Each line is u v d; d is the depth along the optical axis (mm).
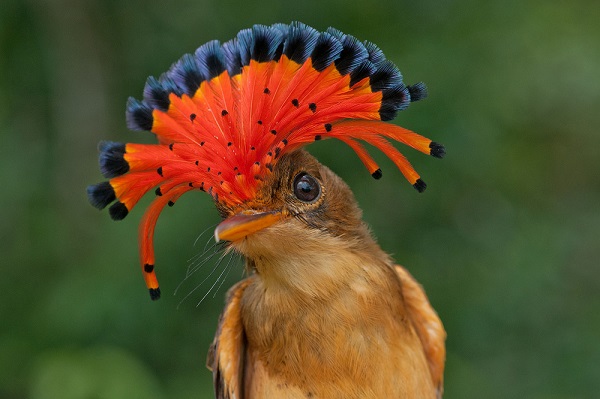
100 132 13945
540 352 12461
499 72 12633
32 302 12781
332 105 4895
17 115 14078
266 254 5059
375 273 5227
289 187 5125
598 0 14891
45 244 13172
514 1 13281
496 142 12766
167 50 13375
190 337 11648
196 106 4977
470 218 12812
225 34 12562
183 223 11109
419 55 11789
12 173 13430
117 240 11617
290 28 4875
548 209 14602
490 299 12234
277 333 5172
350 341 5062
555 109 15867
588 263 14148
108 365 9906
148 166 4910
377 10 12195
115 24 14078
